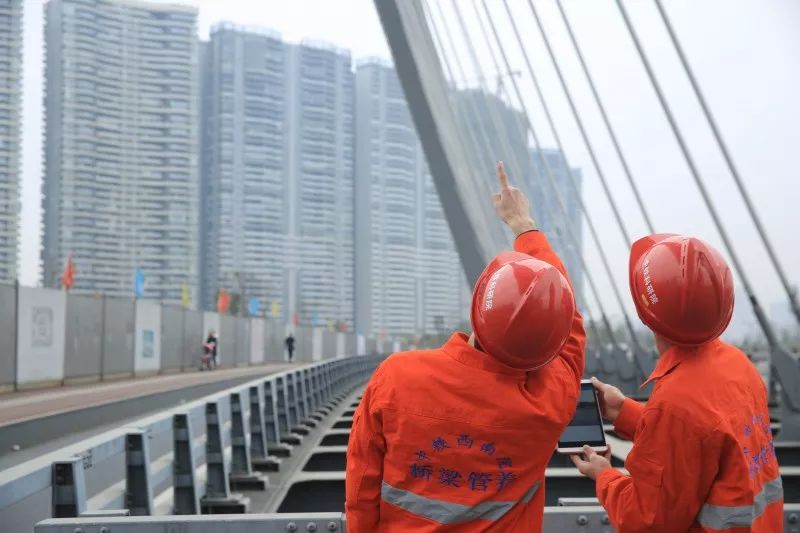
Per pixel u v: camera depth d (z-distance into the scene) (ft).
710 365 7.83
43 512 11.10
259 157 526.98
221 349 140.56
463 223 42.47
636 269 8.27
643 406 8.77
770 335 31.50
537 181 93.97
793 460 29.09
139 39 406.82
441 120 47.67
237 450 23.65
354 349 267.18
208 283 513.04
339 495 24.20
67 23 387.75
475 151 84.58
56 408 51.60
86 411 51.29
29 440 39.83
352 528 7.34
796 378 30.86
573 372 7.75
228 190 517.96
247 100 526.16
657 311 7.82
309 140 548.72
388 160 576.20
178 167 410.11
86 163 388.78
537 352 6.97
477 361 7.13
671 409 7.55
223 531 9.58
